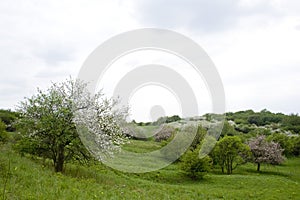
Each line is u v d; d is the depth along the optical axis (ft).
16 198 31.35
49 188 38.42
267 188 79.71
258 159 131.85
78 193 38.93
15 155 61.41
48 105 61.77
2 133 76.28
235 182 86.79
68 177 51.83
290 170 139.23
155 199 49.32
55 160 62.59
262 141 138.41
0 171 42.57
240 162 133.18
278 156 135.95
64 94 62.85
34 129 62.44
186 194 63.46
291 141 195.11
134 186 62.49
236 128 223.71
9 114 100.53
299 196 71.10
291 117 274.98
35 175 44.83
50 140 62.28
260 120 275.80
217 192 71.31
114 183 60.23
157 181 82.43
